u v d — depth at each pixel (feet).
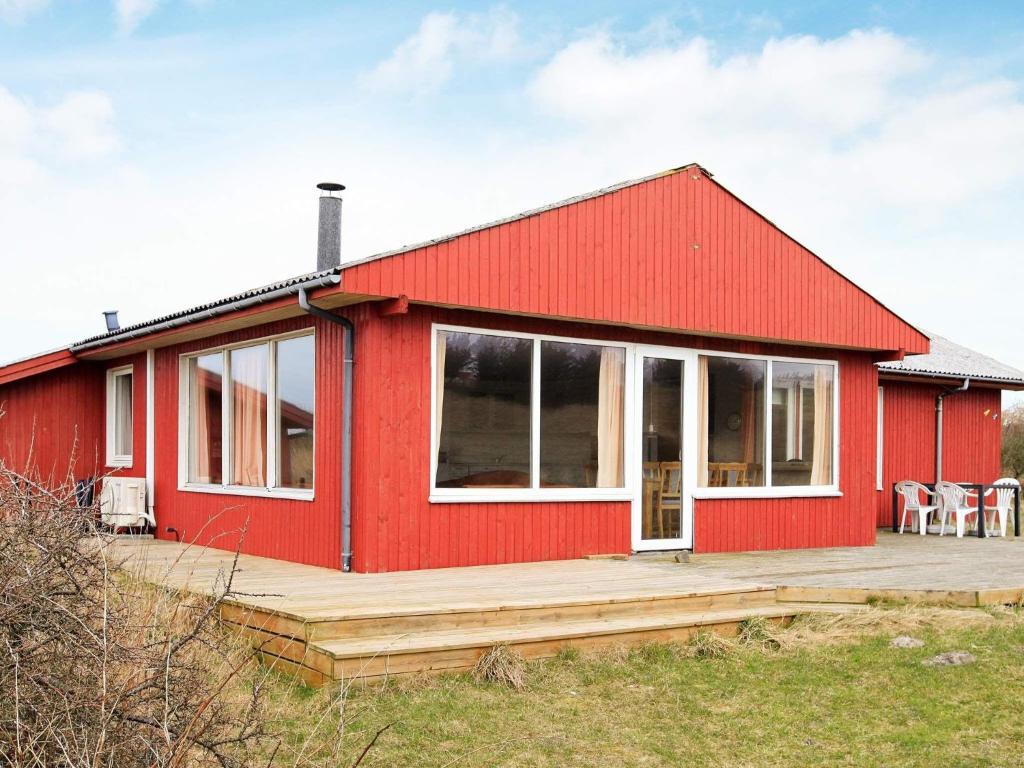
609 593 25.25
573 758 16.57
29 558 12.15
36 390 45.14
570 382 33.81
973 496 51.49
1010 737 17.57
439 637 21.40
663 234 34.73
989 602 27.78
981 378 54.49
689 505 36.65
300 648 20.74
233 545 36.19
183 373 40.06
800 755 16.84
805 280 38.52
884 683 20.90
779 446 39.42
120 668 11.96
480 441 31.55
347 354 29.96
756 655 23.34
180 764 11.32
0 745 11.06
